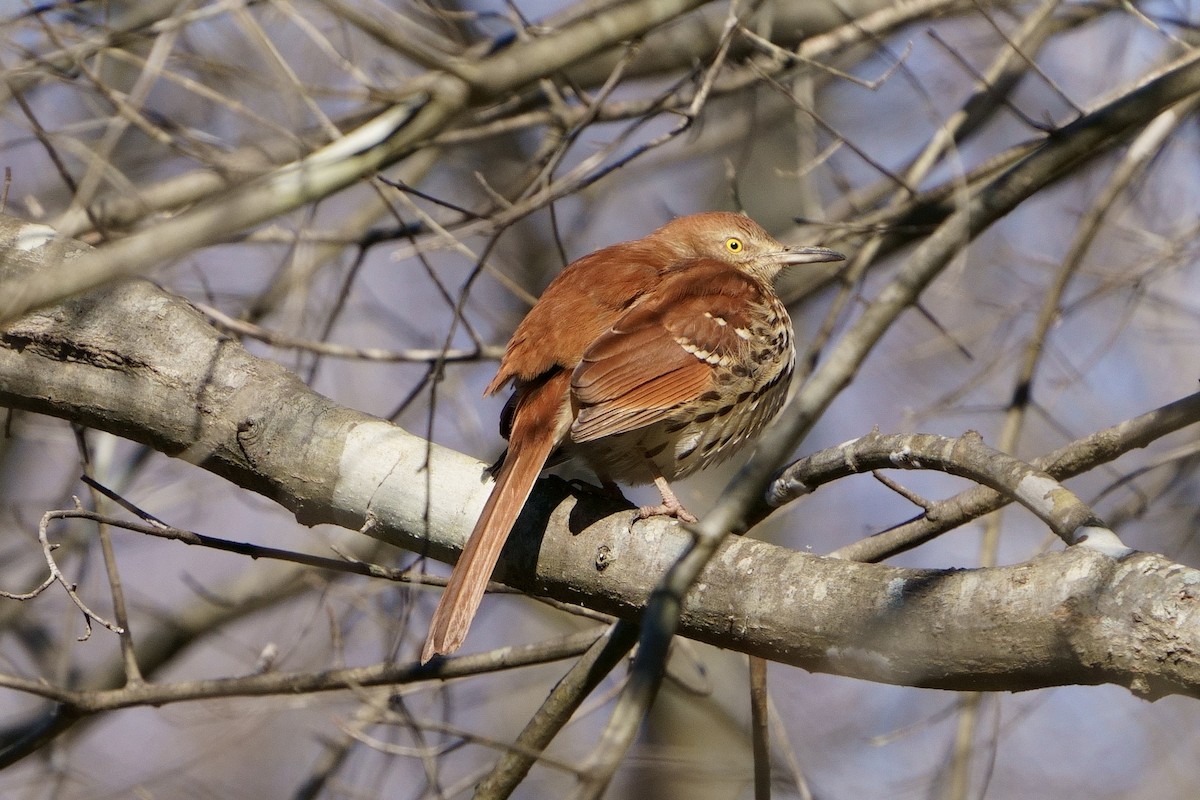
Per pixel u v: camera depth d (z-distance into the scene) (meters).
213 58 9.86
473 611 6.76
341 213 13.97
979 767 14.52
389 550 13.09
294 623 14.81
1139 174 11.59
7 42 9.01
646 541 6.96
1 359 7.71
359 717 9.62
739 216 10.91
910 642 5.87
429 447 7.37
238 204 6.76
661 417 8.48
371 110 10.61
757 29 11.87
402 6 11.49
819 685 15.96
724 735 14.61
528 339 8.61
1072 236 14.09
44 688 8.41
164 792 15.31
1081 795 15.75
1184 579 5.24
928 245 7.12
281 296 11.88
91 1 9.46
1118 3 10.87
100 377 7.68
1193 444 10.87
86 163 11.05
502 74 7.64
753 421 9.44
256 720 13.28
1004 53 11.00
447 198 16.28
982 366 13.61
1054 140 7.83
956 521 7.50
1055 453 7.44
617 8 8.15
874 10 13.10
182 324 7.76
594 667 7.79
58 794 11.72
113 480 12.45
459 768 15.00
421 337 13.47
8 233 8.02
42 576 13.19
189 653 15.57
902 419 11.99
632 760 11.95
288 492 7.56
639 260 9.62
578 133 9.12
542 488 7.42
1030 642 5.52
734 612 6.45
